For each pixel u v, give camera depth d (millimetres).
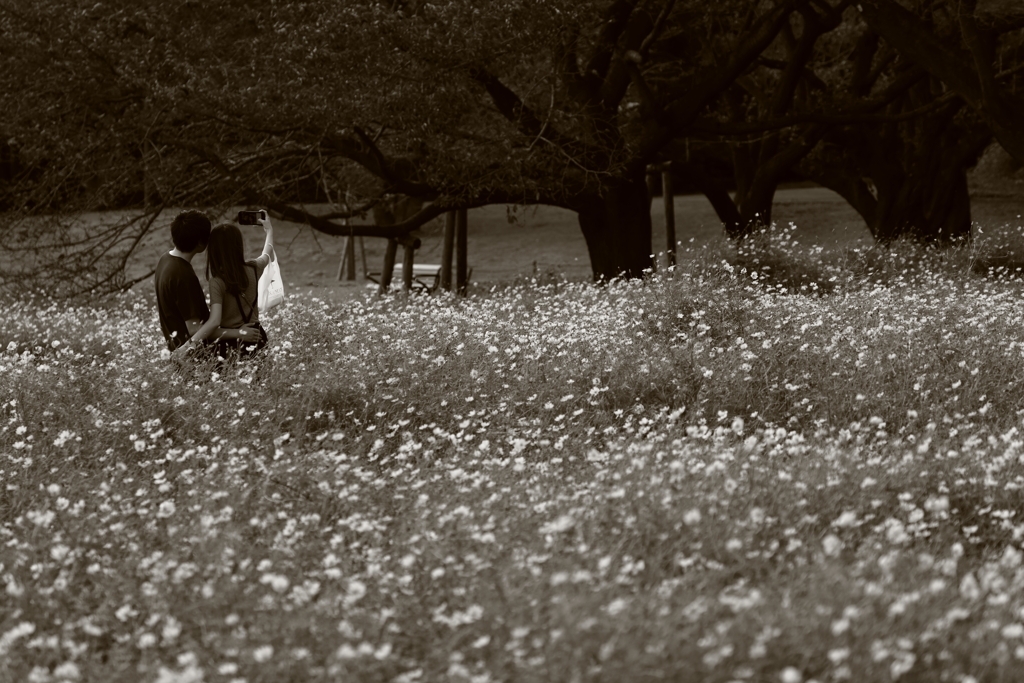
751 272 18531
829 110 24812
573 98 22266
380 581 5273
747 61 22188
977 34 20359
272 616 4930
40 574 5805
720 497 6180
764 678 4047
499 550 5762
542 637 4422
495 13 18297
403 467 8109
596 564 5344
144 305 20375
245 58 21016
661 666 4066
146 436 9000
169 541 6199
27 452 8820
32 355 13023
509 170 20422
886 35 21641
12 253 22422
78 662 4922
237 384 9859
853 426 8352
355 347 12281
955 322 12383
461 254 26906
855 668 4102
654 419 9312
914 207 28469
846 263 19797
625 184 23344
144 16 20422
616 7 22125
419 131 19859
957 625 4578
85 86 20250
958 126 28562
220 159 22062
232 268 10531
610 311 14195
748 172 32031
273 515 6734
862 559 5316
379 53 18531
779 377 10250
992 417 9234
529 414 9828
